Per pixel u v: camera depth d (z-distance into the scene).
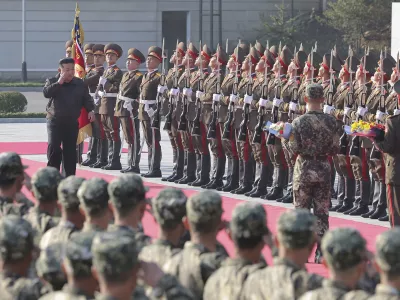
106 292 9.59
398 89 24.70
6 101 69.75
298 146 21.92
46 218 14.63
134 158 38.00
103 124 39.03
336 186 35.47
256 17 116.25
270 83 31.47
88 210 13.37
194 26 116.38
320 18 106.12
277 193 31.72
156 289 10.56
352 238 10.40
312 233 11.40
